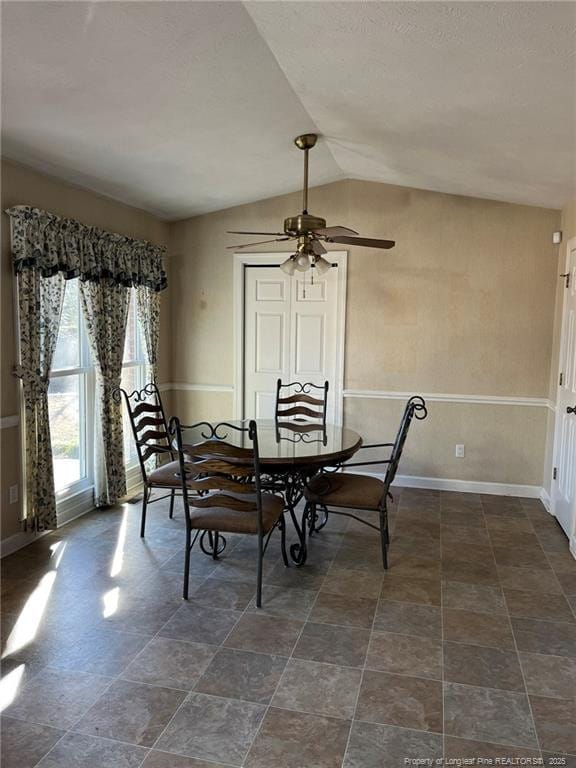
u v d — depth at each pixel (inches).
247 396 211.8
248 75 106.0
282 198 197.3
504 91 96.5
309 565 133.1
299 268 143.2
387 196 187.8
